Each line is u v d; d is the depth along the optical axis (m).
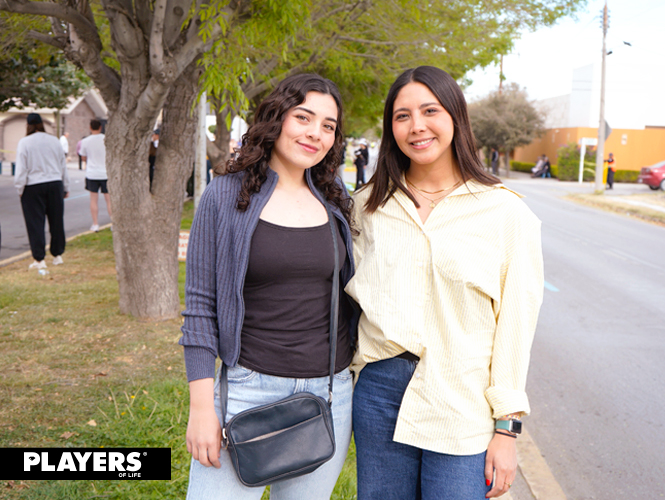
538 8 7.04
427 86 1.89
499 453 1.80
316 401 1.78
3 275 7.01
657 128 34.69
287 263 1.74
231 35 4.12
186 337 1.72
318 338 1.81
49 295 6.11
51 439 3.20
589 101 34.34
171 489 2.79
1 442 3.15
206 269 1.75
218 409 1.77
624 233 13.67
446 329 1.83
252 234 1.73
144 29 4.45
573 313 6.82
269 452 1.70
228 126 4.12
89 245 9.09
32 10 3.87
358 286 1.92
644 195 23.70
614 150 34.41
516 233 1.84
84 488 2.77
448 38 7.42
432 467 1.84
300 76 1.86
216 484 1.74
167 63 4.22
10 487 2.75
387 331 1.84
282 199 1.83
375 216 2.00
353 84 10.18
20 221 11.58
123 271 5.41
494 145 37.06
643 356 5.41
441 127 1.88
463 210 1.87
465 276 1.81
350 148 54.75
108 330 5.07
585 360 5.29
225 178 1.80
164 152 5.29
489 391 1.82
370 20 7.39
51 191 7.19
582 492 3.26
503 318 1.84
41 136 7.05
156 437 3.24
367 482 1.96
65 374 4.12
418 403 1.83
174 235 5.47
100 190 10.36
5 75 9.99
